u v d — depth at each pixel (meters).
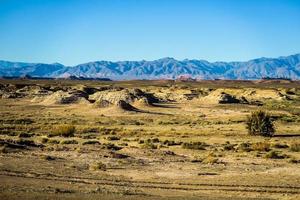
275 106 163.75
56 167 40.72
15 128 87.12
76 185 31.66
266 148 62.41
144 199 25.91
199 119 116.62
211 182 35.88
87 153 52.03
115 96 158.62
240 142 72.50
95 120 111.19
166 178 37.91
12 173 35.19
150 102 156.62
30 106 147.00
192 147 63.22
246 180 36.84
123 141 71.69
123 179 36.62
